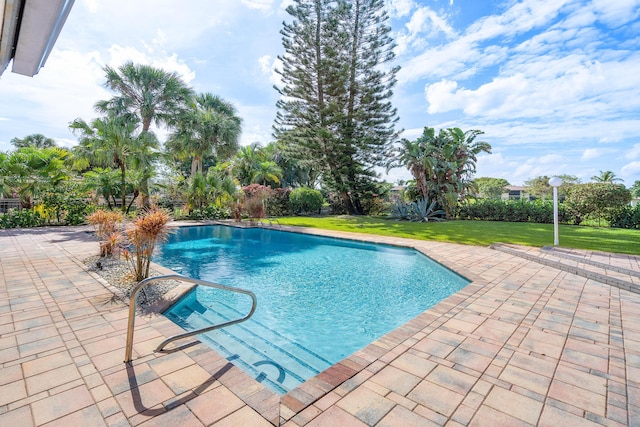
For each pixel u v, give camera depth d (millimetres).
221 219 15195
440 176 15398
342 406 1938
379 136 20016
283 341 3406
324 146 19312
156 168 13516
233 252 8328
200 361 2402
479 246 8172
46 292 4008
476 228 12141
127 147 12258
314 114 20047
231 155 17766
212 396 1990
